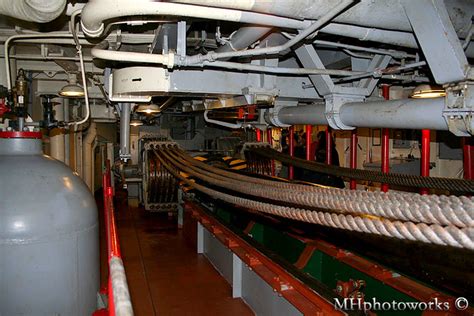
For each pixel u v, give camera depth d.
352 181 5.04
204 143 10.10
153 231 6.50
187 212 6.05
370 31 2.28
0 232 1.98
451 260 2.45
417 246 2.67
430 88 2.85
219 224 4.40
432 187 2.44
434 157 5.25
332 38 3.16
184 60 2.28
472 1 2.21
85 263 2.26
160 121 9.77
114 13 1.70
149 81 2.90
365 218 1.36
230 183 2.59
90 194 2.43
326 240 3.61
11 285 2.00
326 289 2.56
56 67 4.30
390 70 2.73
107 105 6.19
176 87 2.90
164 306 3.71
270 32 2.47
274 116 3.87
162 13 1.71
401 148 5.79
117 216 7.66
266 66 2.75
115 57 2.22
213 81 2.98
